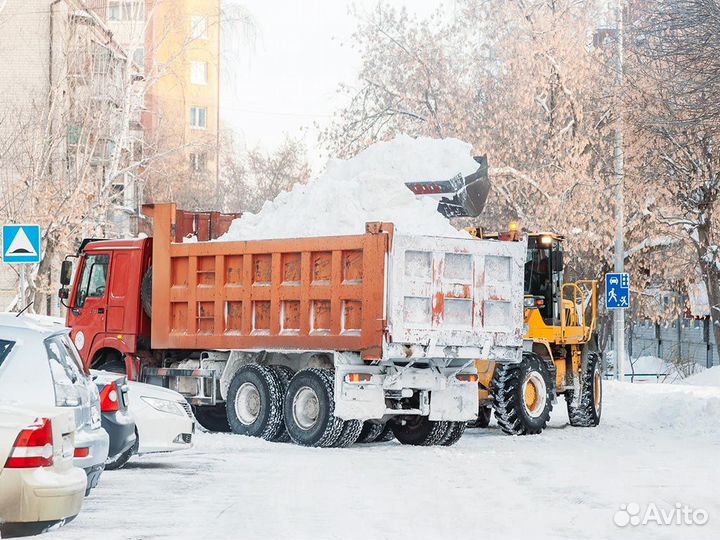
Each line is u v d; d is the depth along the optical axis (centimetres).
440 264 1852
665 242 4034
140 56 6656
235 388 1992
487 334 1895
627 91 3572
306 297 1888
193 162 7088
